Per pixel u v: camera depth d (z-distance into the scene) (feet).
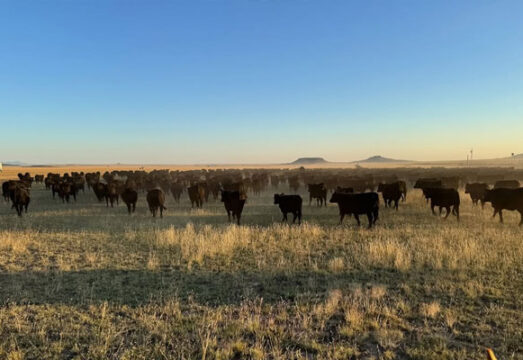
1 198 83.35
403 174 140.26
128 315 17.75
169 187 97.45
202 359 13.42
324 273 24.44
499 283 21.35
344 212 42.78
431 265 25.34
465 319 16.78
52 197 90.17
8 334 15.76
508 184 71.15
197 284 22.71
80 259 28.78
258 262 26.76
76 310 18.39
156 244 33.17
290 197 46.19
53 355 14.06
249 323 16.24
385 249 28.58
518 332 15.28
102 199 79.00
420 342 14.70
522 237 33.17
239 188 78.64
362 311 17.76
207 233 37.40
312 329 16.21
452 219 47.16
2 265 27.12
